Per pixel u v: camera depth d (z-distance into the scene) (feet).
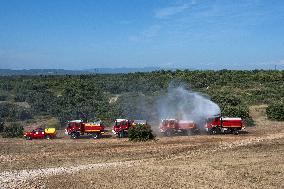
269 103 225.15
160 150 113.09
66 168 94.22
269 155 98.78
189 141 127.65
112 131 151.33
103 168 92.12
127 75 338.75
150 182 77.36
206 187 73.10
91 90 254.68
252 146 112.27
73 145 127.65
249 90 268.21
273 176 79.05
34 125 180.55
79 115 187.93
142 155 107.24
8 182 82.43
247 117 164.86
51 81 313.32
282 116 174.70
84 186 76.54
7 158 108.99
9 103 221.87
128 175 83.51
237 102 215.31
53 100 223.71
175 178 79.66
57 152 116.37
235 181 76.33
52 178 84.23
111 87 261.85
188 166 89.61
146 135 131.44
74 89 249.34
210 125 143.43
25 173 90.33
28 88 276.82
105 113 193.16
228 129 141.69
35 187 77.61
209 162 93.09
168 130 142.82
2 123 162.09
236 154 101.45
